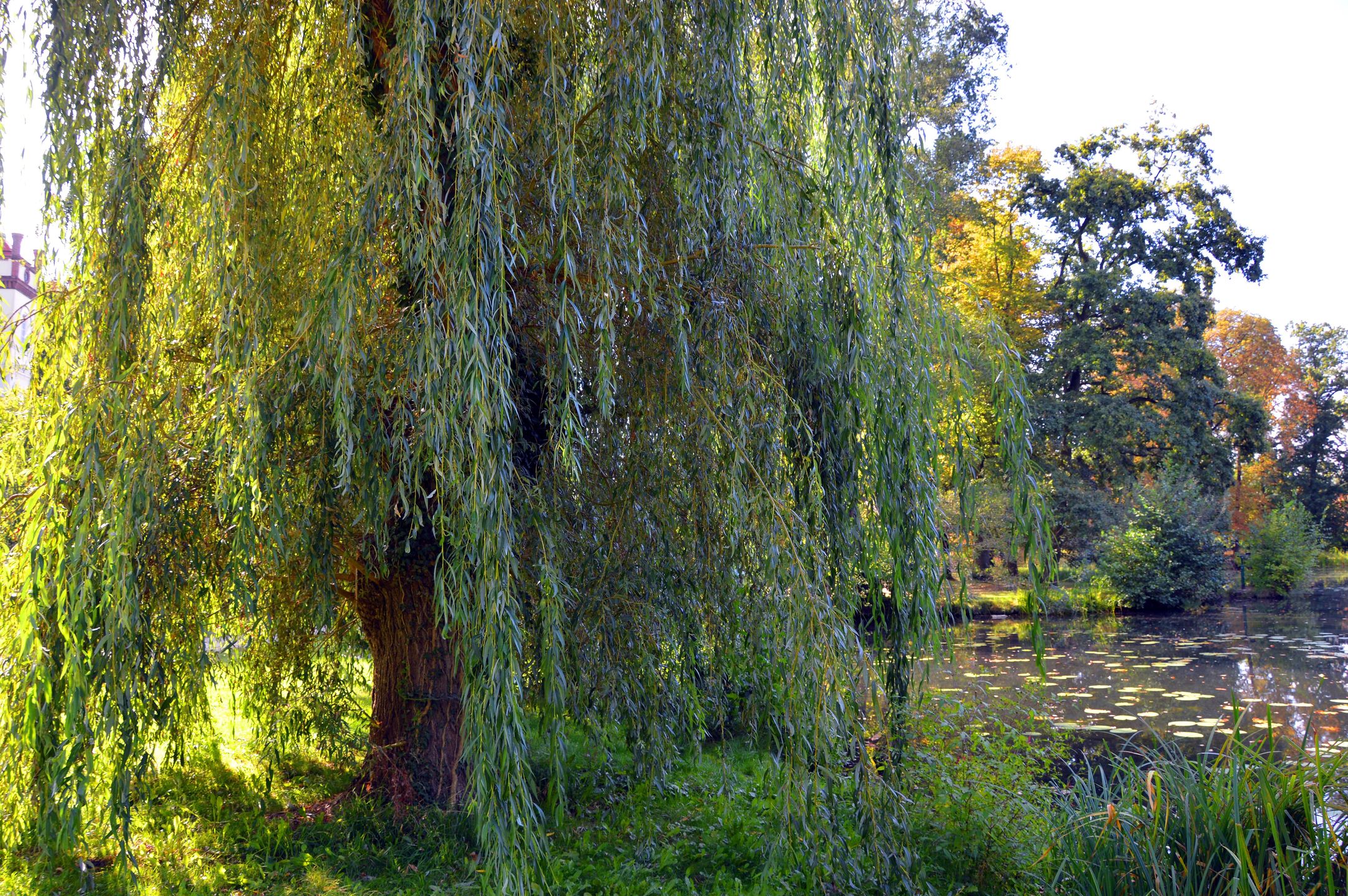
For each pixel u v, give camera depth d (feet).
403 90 10.87
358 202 11.37
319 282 11.87
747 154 14.16
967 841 13.26
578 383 12.01
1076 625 56.29
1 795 12.05
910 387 14.66
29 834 13.05
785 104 15.17
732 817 16.33
